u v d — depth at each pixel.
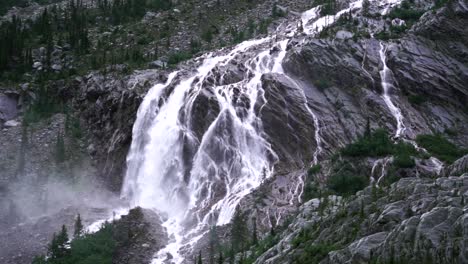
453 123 73.06
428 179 45.91
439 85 76.00
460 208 38.16
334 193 60.00
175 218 65.38
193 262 54.72
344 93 75.31
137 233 60.09
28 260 58.66
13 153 79.56
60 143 79.75
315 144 69.50
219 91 76.06
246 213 60.19
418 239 37.00
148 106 79.31
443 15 83.62
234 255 52.59
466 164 50.19
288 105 72.19
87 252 56.69
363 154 64.94
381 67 77.75
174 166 72.81
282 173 67.12
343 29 86.06
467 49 81.12
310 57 78.25
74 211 67.81
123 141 78.69
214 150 71.50
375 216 42.41
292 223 52.12
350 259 39.06
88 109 86.94
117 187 75.75
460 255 34.88
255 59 82.75
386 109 72.94
